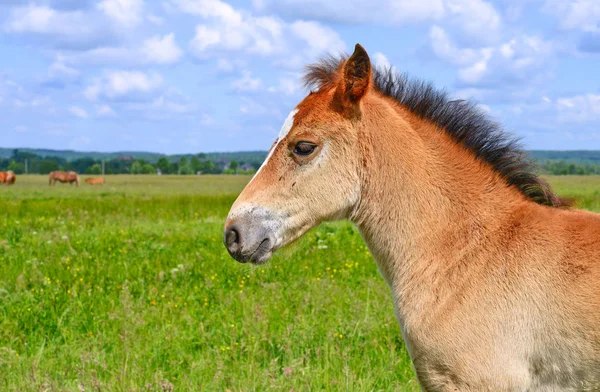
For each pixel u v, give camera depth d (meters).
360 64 3.93
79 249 11.00
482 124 4.14
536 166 4.14
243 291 7.96
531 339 3.61
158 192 38.72
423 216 3.97
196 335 6.38
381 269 4.15
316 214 4.06
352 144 4.02
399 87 4.27
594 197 25.67
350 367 5.52
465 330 3.70
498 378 3.62
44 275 8.78
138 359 5.70
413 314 3.89
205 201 24.03
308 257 10.05
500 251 3.79
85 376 5.29
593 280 3.54
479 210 3.93
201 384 5.08
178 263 9.78
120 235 12.79
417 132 4.10
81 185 55.72
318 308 6.94
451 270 3.85
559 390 3.61
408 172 3.99
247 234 4.00
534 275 3.66
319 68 4.29
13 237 12.04
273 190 4.05
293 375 5.30
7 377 5.34
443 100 4.19
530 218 3.85
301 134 4.03
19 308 7.03
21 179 70.94
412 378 5.39
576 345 3.53
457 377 3.72
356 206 4.09
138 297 7.86
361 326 6.38
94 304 7.42
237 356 5.88
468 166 4.04
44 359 5.75
